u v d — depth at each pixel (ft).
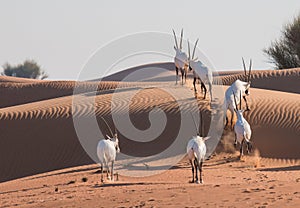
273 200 90.22
